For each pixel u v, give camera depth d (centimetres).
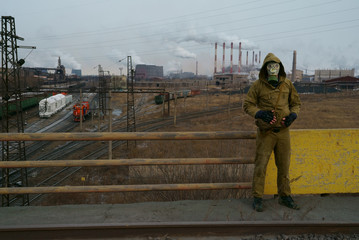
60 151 3422
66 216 290
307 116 5303
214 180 434
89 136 307
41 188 306
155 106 7956
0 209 306
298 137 341
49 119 5812
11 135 299
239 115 5647
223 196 425
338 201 332
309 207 314
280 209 309
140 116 6297
